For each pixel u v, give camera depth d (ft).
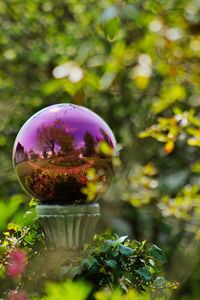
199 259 9.73
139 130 11.92
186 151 12.80
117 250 6.46
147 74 6.48
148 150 11.80
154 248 6.73
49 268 6.58
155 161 12.60
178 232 11.99
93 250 6.45
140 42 6.86
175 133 7.52
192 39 7.54
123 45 6.81
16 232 6.97
